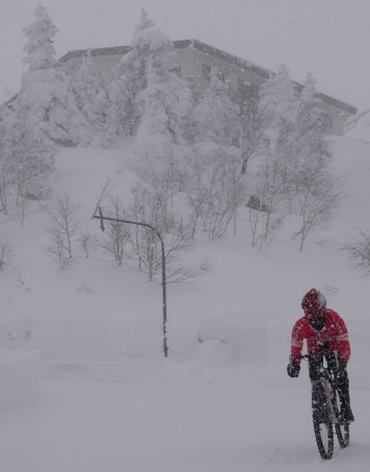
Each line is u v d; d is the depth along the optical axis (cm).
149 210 4784
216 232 4788
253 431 774
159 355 2845
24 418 943
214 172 5553
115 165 5819
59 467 586
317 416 600
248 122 6044
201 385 1945
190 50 7831
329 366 645
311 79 6419
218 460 602
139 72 6375
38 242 4531
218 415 937
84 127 6550
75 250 4366
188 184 5522
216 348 2714
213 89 6631
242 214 5334
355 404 1091
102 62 8531
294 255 4575
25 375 1073
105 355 2938
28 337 3155
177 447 672
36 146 5272
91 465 590
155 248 4125
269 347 2308
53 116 6181
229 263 4225
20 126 5334
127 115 6625
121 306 3534
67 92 6288
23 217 4844
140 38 6069
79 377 2639
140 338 2961
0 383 1020
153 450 657
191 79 7556
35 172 5216
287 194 5606
